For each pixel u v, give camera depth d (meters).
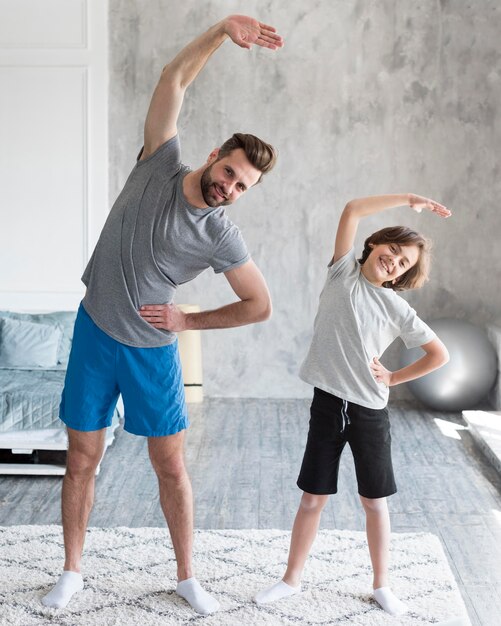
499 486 4.34
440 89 6.18
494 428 5.15
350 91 6.20
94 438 2.93
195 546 3.44
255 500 4.09
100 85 6.16
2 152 6.20
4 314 5.62
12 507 3.90
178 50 6.21
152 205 2.75
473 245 6.27
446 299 6.32
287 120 6.24
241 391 6.44
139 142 6.27
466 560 3.39
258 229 6.32
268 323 6.38
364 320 2.87
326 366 2.88
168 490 2.96
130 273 2.77
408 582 3.11
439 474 4.54
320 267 6.32
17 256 6.27
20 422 4.29
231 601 2.96
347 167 6.25
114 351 2.84
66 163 6.20
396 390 6.36
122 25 6.19
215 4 6.18
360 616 2.85
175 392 2.90
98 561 3.26
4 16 6.11
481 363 5.71
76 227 6.24
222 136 6.27
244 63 6.21
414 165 6.23
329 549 3.41
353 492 4.22
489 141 6.20
